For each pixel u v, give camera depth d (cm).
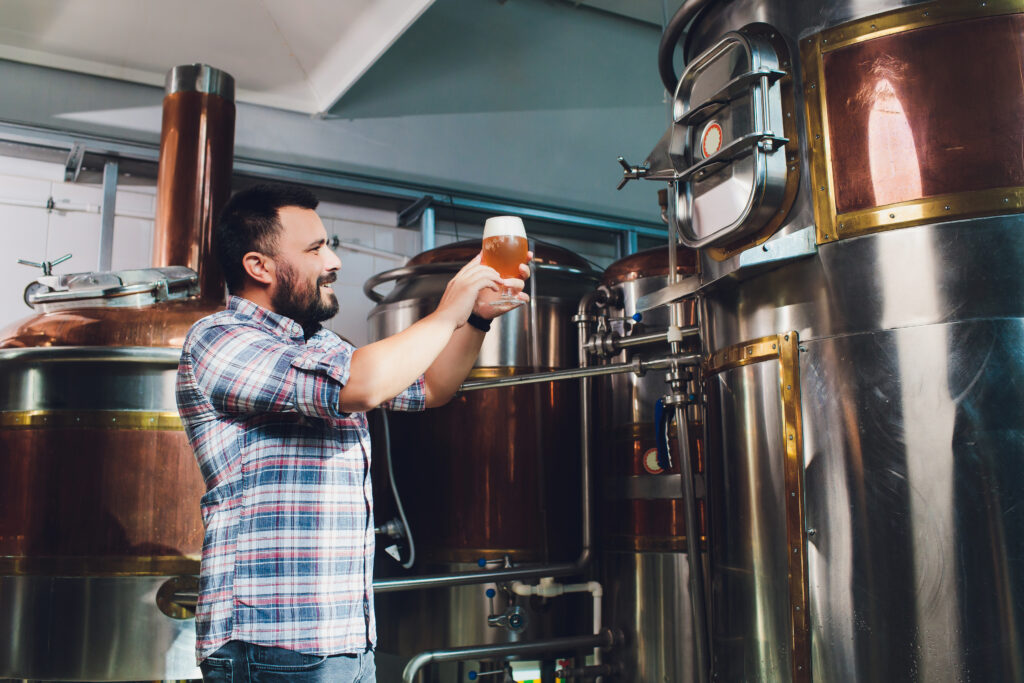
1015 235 148
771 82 170
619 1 500
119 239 366
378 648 306
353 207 415
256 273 131
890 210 155
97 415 244
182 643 239
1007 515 142
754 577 169
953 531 144
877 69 159
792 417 164
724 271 177
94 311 259
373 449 315
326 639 114
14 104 356
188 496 245
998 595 140
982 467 144
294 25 378
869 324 156
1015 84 151
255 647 112
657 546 266
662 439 225
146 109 380
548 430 305
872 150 158
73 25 357
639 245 497
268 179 388
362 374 113
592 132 489
